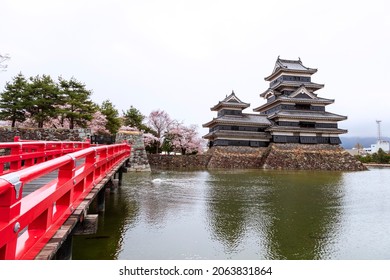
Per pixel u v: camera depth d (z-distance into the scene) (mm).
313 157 35344
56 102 23891
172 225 9203
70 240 4547
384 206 12516
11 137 19844
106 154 8250
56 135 21500
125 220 9672
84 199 4750
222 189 16516
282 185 18766
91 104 26469
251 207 11992
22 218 2309
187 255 6734
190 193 15000
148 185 17672
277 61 43656
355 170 34844
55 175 7777
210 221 9750
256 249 7254
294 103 38469
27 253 2689
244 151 36438
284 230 8898
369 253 7105
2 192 1964
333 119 37406
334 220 10156
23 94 22266
